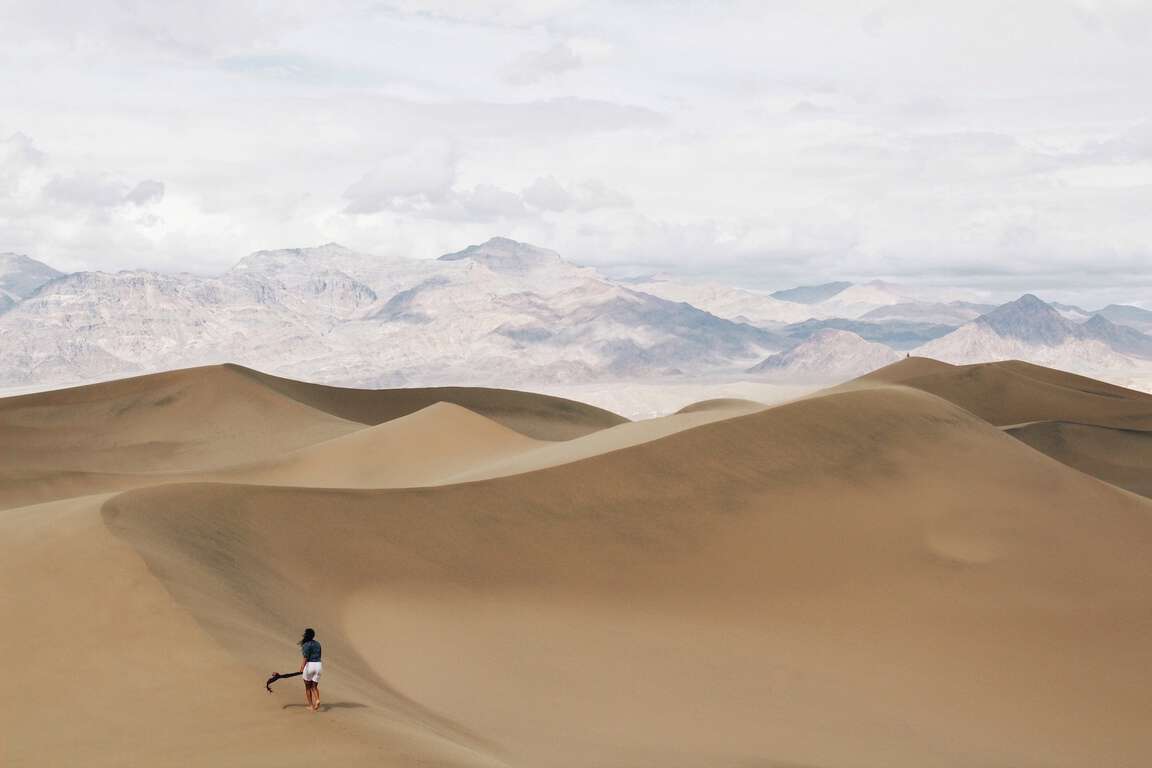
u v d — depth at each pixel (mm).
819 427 53844
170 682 21969
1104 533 49219
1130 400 147750
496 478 45094
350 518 39406
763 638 37656
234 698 21344
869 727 31562
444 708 27297
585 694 30516
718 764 26047
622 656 34344
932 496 49969
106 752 19375
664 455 48938
